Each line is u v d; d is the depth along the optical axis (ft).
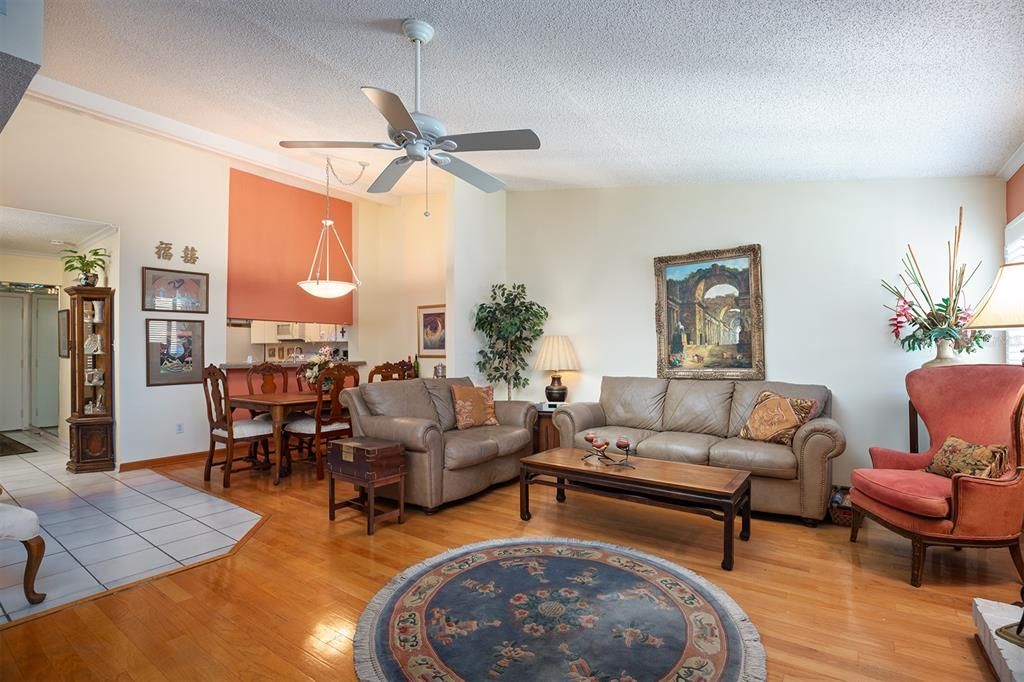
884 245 13.25
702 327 15.49
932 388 10.43
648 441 13.05
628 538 10.46
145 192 16.63
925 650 6.53
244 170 19.26
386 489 12.62
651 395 15.29
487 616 7.37
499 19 7.84
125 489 14.11
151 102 13.08
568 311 18.16
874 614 7.43
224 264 18.66
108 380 16.08
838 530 10.88
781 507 11.30
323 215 22.04
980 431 9.51
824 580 8.52
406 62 9.53
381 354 23.45
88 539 10.41
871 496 9.35
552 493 13.92
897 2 6.47
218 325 18.47
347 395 13.16
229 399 14.43
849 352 13.57
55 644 6.75
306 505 12.74
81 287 15.75
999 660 5.84
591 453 12.25
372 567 9.08
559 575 8.68
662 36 7.85
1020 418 8.08
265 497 13.42
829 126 10.46
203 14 8.82
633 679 5.95
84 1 8.64
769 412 12.30
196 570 8.98
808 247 14.14
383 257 23.56
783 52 7.93
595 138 12.44
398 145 8.96
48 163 14.61
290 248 20.88
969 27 6.87
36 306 24.09
